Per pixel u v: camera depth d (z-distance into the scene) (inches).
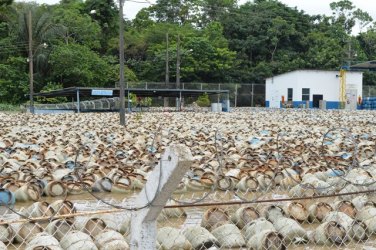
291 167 483.5
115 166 498.9
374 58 3125.0
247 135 821.2
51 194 414.6
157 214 164.9
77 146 637.3
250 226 298.4
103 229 280.8
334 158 538.0
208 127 981.2
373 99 2139.5
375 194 377.4
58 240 277.4
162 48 2571.4
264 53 2960.1
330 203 350.6
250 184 427.8
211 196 410.6
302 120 1242.0
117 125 1012.5
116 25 2741.1
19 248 277.1
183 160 149.5
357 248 297.0
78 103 1574.8
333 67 2768.2
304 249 293.7
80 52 2185.0
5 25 2308.1
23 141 701.9
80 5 2751.0
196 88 2308.1
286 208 333.7
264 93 2429.9
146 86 2229.3
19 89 2098.9
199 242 279.4
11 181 411.2
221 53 2600.9
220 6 3189.0
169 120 1200.2
